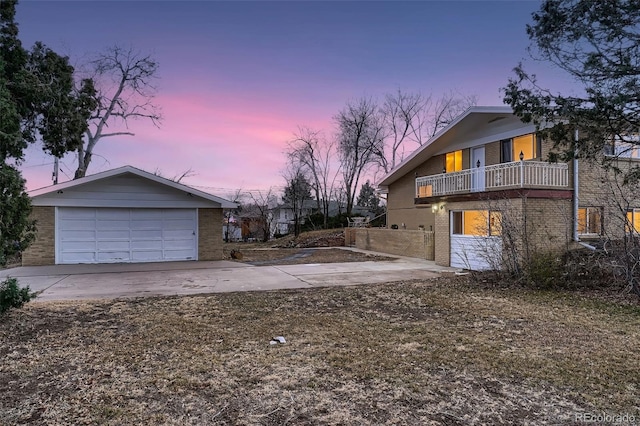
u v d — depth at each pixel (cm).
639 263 825
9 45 964
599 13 772
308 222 3488
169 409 329
